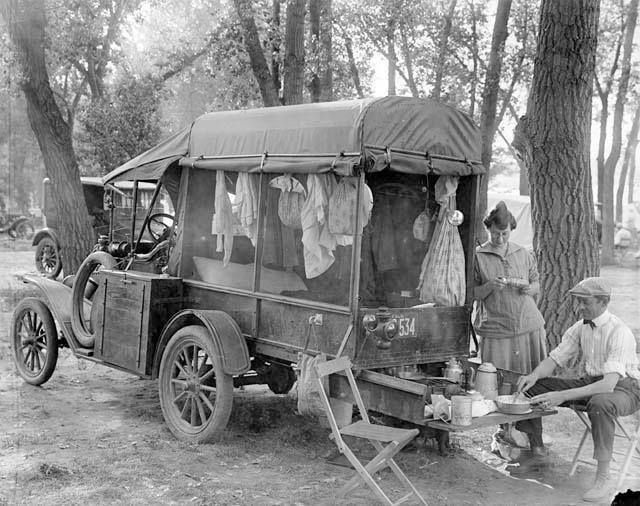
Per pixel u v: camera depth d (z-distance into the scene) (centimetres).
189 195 613
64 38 1195
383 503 437
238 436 570
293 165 503
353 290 469
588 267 677
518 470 506
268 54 1458
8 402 651
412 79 1597
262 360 587
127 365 609
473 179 549
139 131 1435
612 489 447
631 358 469
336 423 463
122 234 783
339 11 1516
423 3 1531
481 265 550
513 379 524
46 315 702
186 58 1487
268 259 550
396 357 494
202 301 596
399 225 552
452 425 434
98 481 462
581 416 498
